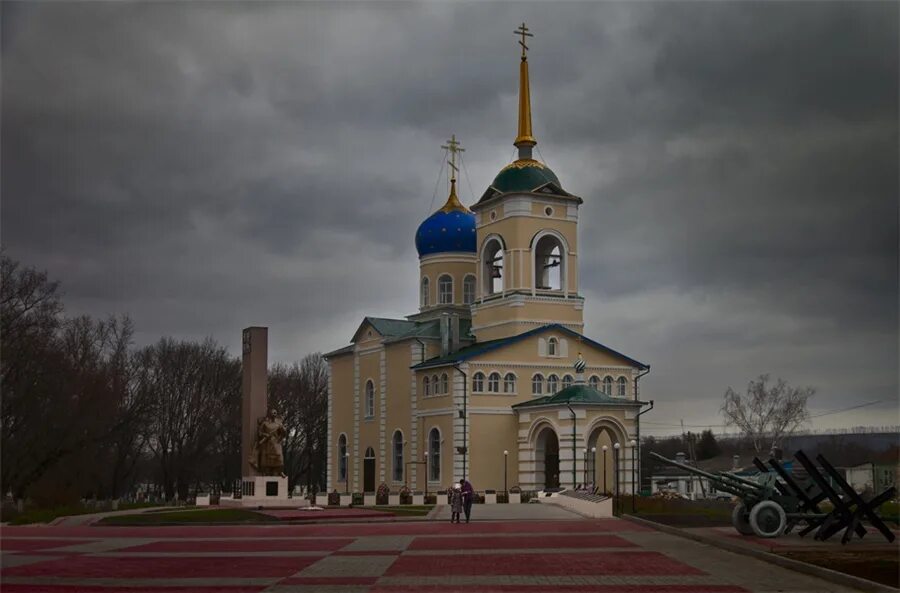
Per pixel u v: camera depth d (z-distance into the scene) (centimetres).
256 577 3291
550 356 9856
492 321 10069
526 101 10281
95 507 8831
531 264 9912
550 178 10081
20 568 3609
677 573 3281
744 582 3039
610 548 4212
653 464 15138
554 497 8094
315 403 15025
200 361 13750
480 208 10338
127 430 11194
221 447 14025
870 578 2927
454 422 9512
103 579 3262
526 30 10369
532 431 9419
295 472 15312
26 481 9125
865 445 12425
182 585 3106
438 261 11088
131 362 13162
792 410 13188
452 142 11412
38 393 9006
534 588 2948
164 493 13350
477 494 8650
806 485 4447
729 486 4384
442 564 3638
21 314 8962
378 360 10994
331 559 3866
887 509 6041
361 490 11119
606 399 9144
